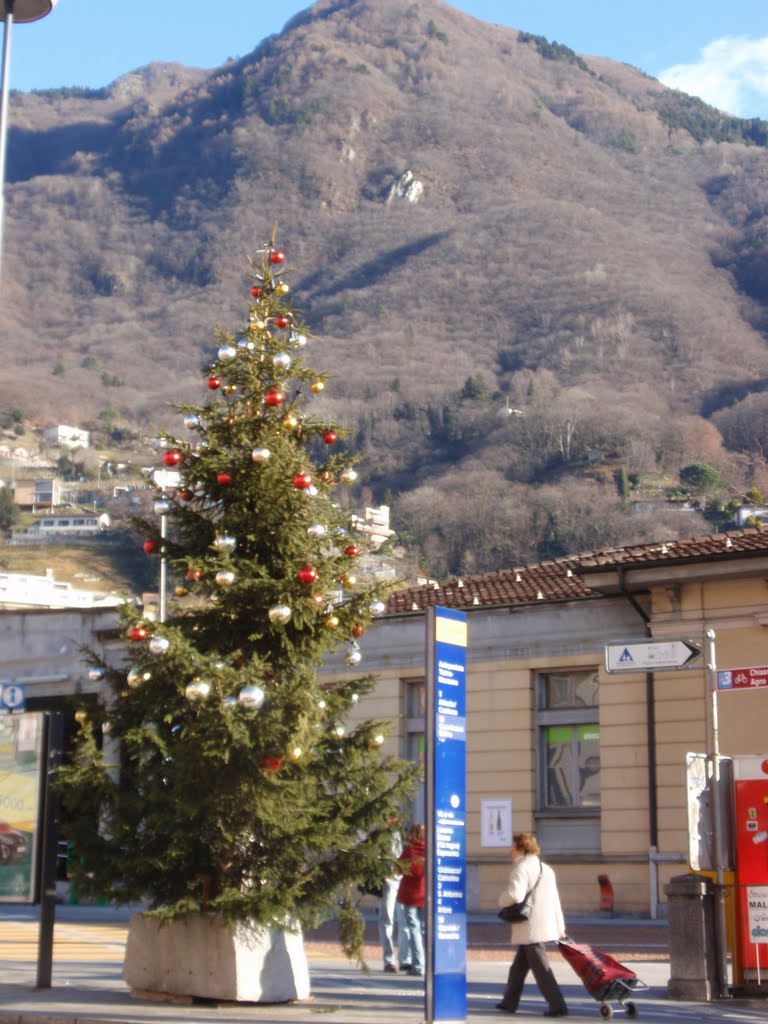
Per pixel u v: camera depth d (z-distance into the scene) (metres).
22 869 13.80
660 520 152.12
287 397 14.58
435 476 177.38
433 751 11.25
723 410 189.62
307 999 13.37
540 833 28.47
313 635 13.91
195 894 13.27
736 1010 13.37
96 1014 12.02
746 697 26.20
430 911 11.07
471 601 30.30
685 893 14.34
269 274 14.62
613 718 27.86
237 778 12.82
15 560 155.38
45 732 13.88
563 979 16.62
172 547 14.20
